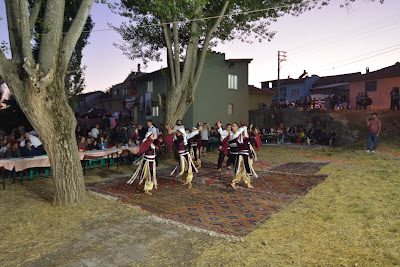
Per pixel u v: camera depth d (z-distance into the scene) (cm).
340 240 381
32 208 540
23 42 458
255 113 2347
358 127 1717
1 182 760
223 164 1043
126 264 332
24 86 492
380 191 620
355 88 2388
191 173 696
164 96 1149
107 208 536
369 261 325
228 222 454
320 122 1927
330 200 564
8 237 411
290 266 319
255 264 324
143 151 618
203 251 359
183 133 705
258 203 556
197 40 1107
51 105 516
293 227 429
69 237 409
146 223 459
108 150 946
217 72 2080
